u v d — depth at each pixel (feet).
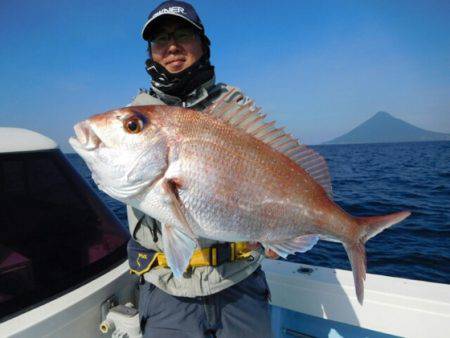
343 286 3.82
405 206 15.78
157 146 2.83
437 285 3.79
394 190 20.98
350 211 15.26
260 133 2.97
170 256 2.81
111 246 3.56
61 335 2.76
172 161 2.82
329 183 3.13
